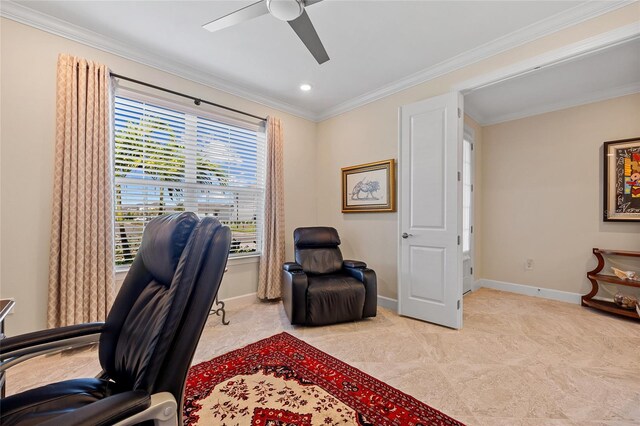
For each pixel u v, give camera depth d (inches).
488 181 163.5
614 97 123.2
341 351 86.3
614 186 123.1
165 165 108.9
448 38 92.8
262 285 133.6
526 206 149.2
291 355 83.8
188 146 115.4
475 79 101.2
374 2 76.4
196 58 105.1
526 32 87.7
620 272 117.0
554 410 59.8
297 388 67.8
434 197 108.0
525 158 149.4
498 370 75.2
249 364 78.8
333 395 65.2
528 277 148.1
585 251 131.3
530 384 68.8
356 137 143.9
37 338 37.1
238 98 130.0
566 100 134.3
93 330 41.4
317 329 103.8
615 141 122.3
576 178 133.6
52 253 81.7
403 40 93.8
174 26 87.0
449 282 103.8
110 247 90.0
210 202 122.0
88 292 85.5
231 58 105.1
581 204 132.3
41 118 82.4
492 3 76.7
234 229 130.3
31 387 67.3
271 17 82.6
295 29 69.5
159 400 26.7
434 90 113.7
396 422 56.7
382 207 131.0
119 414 23.6
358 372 74.7
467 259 150.6
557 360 79.8
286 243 148.6
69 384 39.1
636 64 101.3
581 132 132.2
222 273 32.0
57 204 82.4
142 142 103.0
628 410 59.6
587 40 78.4
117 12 80.8
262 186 141.4
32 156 81.2
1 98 77.4
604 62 99.7
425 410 60.1
